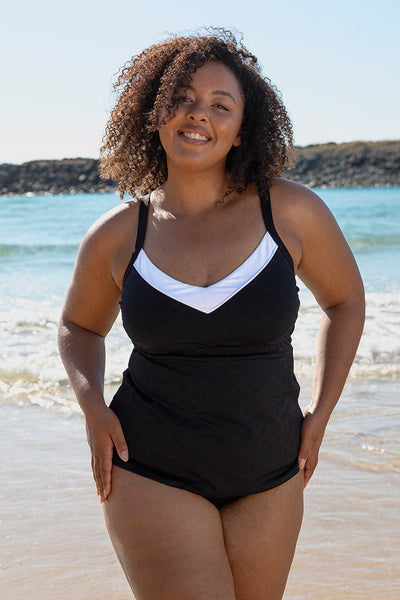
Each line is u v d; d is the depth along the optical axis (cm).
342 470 458
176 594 221
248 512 237
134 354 250
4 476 461
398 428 527
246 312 230
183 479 235
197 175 252
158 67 276
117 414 248
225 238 243
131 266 247
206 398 233
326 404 254
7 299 1133
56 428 552
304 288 1184
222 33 269
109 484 241
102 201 6938
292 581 340
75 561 366
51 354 777
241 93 258
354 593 331
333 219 258
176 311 231
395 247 1958
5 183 11475
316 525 392
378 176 10925
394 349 771
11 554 371
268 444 238
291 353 248
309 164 11356
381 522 395
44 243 2309
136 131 283
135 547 232
